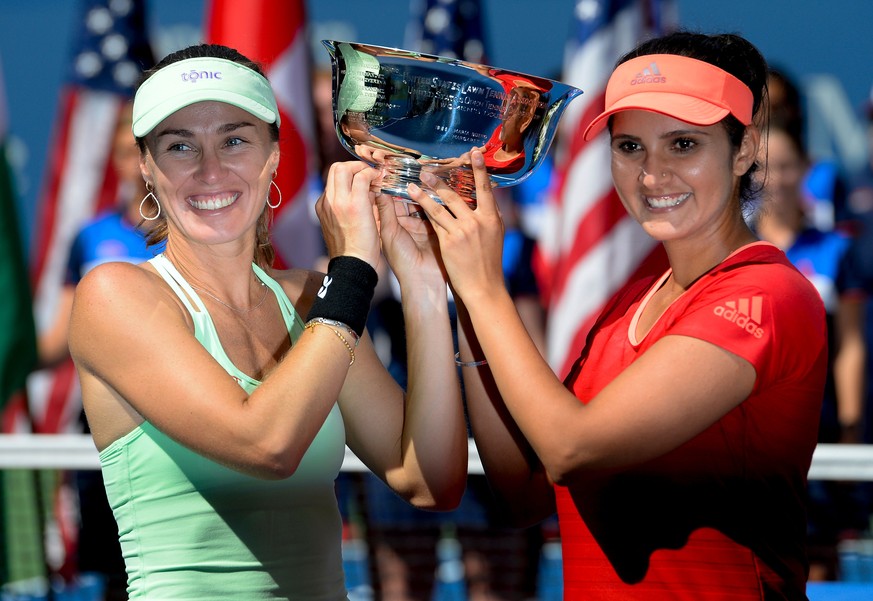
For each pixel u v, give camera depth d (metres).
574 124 16.41
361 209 8.83
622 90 8.52
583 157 16.20
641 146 8.52
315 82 18.72
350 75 8.84
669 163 8.38
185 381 8.10
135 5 20.64
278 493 8.47
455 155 8.98
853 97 25.00
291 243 15.36
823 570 15.10
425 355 9.59
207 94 8.30
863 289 17.84
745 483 8.12
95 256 17.52
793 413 8.25
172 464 8.34
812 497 15.37
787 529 8.30
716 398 7.91
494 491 9.84
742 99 8.38
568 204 16.39
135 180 17.23
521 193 22.88
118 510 8.58
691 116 8.13
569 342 16.14
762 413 8.13
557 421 8.12
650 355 8.07
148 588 8.34
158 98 8.31
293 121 15.43
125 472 8.47
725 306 8.02
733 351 7.90
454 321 15.48
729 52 8.50
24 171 26.23
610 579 8.37
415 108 8.84
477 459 14.09
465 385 9.73
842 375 17.72
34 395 20.80
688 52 8.44
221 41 15.48
